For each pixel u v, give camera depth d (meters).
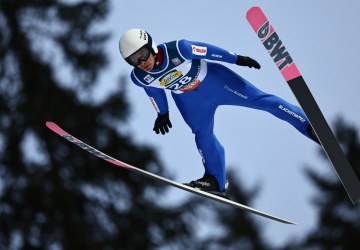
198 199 64.94
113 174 64.19
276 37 21.09
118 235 62.84
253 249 86.81
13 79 65.81
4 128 64.25
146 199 64.19
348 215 90.75
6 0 66.69
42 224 61.50
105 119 65.94
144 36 21.19
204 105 22.52
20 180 62.59
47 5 67.75
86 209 63.06
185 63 21.73
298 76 21.05
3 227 61.50
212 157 22.98
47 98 65.50
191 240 64.25
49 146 64.25
